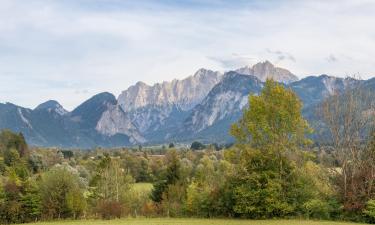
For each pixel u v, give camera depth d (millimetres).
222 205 64000
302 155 62125
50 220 73250
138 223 60094
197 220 61375
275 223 54625
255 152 61562
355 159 59969
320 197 60031
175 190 83688
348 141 61344
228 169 65812
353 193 57438
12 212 72312
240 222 57062
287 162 61469
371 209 54531
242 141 63406
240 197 60969
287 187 60656
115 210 72250
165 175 91875
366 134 61438
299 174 61219
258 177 60344
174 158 93750
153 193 91375
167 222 59969
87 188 101875
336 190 59875
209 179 86750
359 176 58438
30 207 73625
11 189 73375
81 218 73250
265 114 61531
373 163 58812
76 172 123312
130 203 88938
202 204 65688
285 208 59250
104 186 95562
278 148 61375
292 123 61406
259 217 60719
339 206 57438
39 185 75438
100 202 81312
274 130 61625
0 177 92250
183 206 69062
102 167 101688
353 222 55156
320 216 58281
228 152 64375
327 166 62906
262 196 59906
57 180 75500
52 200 74562
